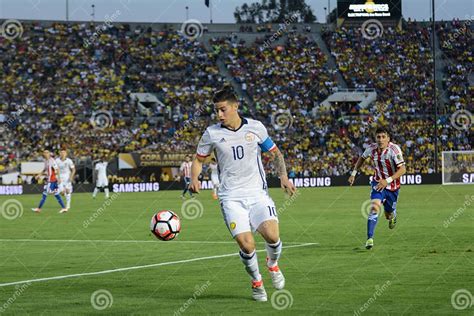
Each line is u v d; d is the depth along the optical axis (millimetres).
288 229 27344
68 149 71750
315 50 87438
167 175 69812
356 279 14961
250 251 12562
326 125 76875
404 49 87188
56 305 12703
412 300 12578
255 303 12602
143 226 30156
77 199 55000
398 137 75812
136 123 75500
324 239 23516
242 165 12711
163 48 85625
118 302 12906
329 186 70625
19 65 79625
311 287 14094
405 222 29125
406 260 17766
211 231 27344
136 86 80562
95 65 81688
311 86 83375
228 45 87688
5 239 25469
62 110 75938
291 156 73875
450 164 69812
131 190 68375
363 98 80062
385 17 89000
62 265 18266
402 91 82250
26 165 67375
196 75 83625
